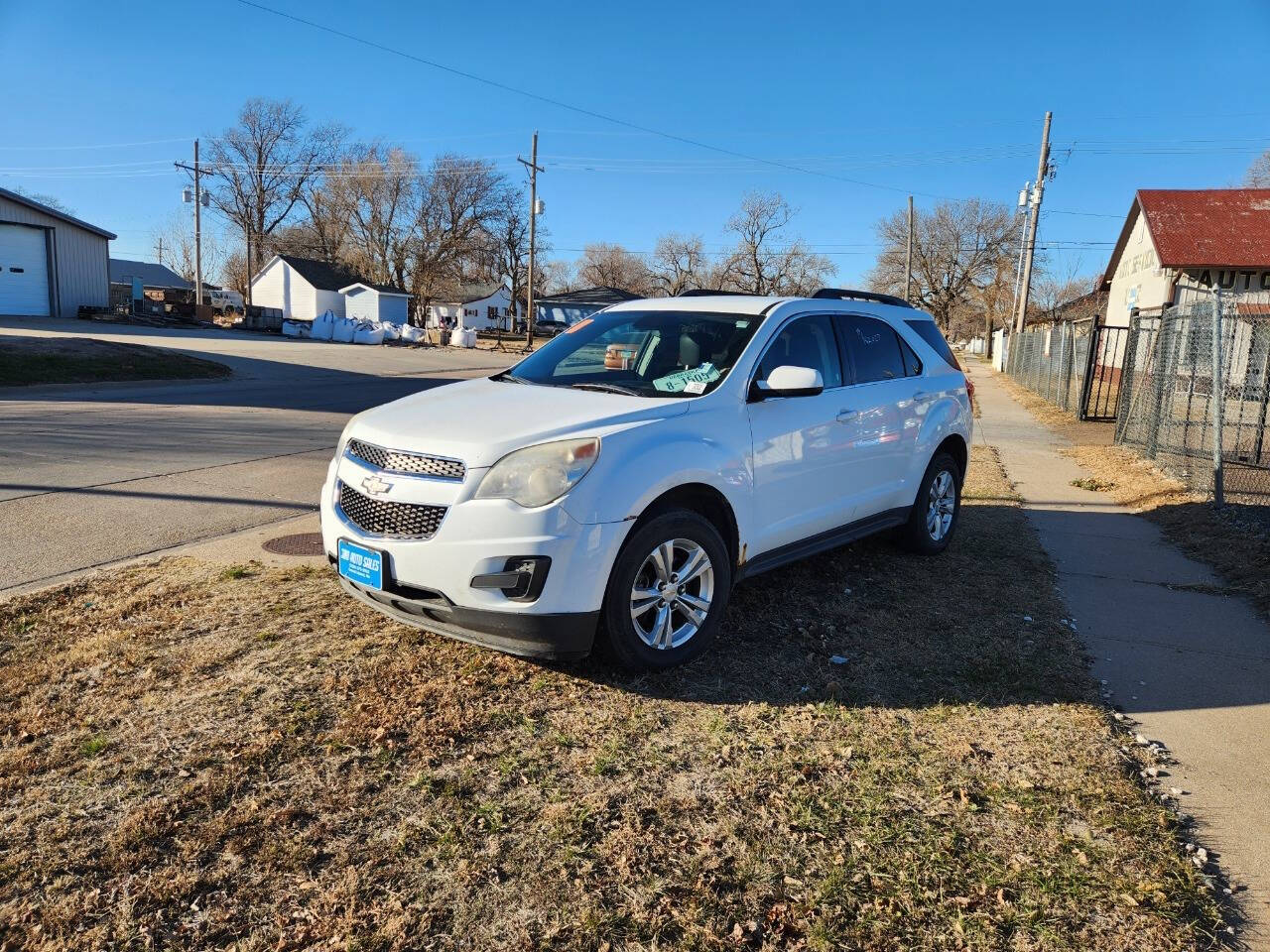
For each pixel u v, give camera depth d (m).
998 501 8.20
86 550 5.70
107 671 3.78
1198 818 2.95
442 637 4.23
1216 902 2.52
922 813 2.91
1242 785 3.16
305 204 71.00
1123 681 4.04
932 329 6.30
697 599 4.00
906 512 5.76
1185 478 8.90
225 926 2.29
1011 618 4.80
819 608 4.86
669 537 3.80
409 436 3.75
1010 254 65.62
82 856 2.54
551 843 2.68
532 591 3.42
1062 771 3.20
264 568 5.31
